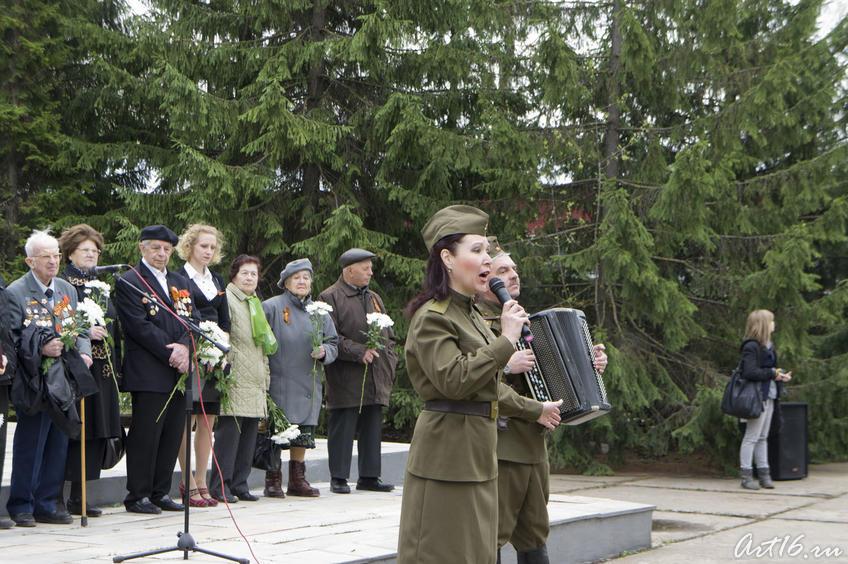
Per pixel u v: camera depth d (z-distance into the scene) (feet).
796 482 33.78
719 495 30.07
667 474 36.68
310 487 22.67
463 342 9.81
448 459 9.56
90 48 44.80
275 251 40.81
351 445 23.38
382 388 23.26
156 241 18.93
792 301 36.35
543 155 38.22
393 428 46.42
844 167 37.91
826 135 43.29
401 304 41.73
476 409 9.72
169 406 19.20
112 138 50.16
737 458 35.76
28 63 48.73
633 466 39.19
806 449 34.94
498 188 38.86
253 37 43.60
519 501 12.44
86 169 43.86
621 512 19.60
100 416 18.47
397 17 40.52
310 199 42.32
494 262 13.17
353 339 23.06
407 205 40.19
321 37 42.06
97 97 48.47
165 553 14.48
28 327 16.96
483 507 9.66
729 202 37.40
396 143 38.68
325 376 23.40
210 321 19.53
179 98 38.01
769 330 31.40
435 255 10.16
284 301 22.59
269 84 39.93
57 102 49.11
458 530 9.46
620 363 34.63
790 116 38.27
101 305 18.62
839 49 43.78
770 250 36.47
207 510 19.88
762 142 37.42
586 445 36.91
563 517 18.13
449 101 42.01
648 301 35.76
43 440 17.83
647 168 37.96
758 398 31.07
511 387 12.76
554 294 41.39
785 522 24.31
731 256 38.73
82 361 17.38
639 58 35.88
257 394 21.07
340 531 16.98
